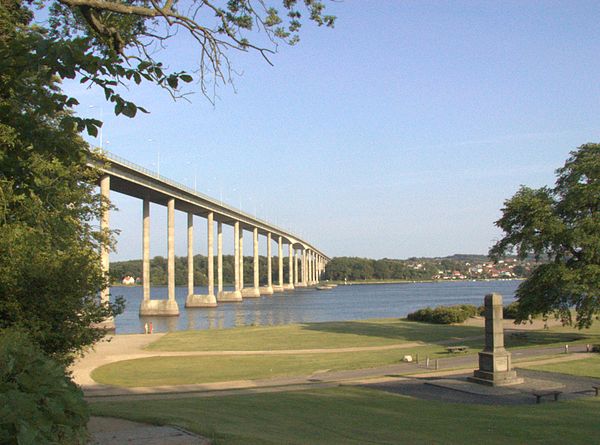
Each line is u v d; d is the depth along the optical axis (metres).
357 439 13.40
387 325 66.75
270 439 12.22
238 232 162.00
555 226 43.66
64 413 7.34
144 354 42.41
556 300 45.56
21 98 9.27
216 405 18.62
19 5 14.17
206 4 13.39
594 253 43.12
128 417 14.84
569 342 45.31
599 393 22.16
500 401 20.89
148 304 108.12
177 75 8.34
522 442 13.56
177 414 15.82
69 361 19.44
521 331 56.69
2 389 6.61
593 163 44.47
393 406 19.42
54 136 9.50
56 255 19.97
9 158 10.03
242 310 121.38
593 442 13.60
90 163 40.34
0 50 7.92
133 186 94.88
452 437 14.04
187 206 130.12
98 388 26.70
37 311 18.03
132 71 8.11
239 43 13.84
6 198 19.02
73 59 7.71
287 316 102.25
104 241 36.09
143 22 13.47
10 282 17.86
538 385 24.11
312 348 46.28
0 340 7.75
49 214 25.14
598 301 42.56
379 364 33.81
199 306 134.00
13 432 6.00
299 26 14.64
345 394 22.48
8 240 18.73
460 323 68.94
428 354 39.28
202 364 36.38
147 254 109.81
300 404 19.34
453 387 23.84
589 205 45.41
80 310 19.23
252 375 31.06
